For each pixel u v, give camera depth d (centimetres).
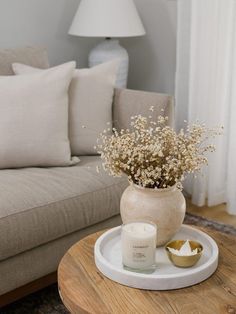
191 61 277
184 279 123
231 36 263
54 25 304
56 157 212
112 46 298
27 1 288
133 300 119
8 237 169
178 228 139
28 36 294
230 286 124
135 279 123
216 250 136
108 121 233
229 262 135
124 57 298
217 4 262
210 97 274
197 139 136
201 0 266
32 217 176
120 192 202
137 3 323
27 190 184
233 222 269
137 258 127
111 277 127
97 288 124
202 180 283
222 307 116
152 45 323
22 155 208
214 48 268
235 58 262
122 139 136
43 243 185
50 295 202
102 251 140
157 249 141
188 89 291
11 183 190
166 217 134
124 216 139
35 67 248
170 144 134
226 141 281
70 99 226
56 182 194
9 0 280
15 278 178
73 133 226
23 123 207
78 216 189
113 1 281
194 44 274
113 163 137
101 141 228
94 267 133
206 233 152
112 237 148
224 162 286
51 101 213
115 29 281
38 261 184
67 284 125
